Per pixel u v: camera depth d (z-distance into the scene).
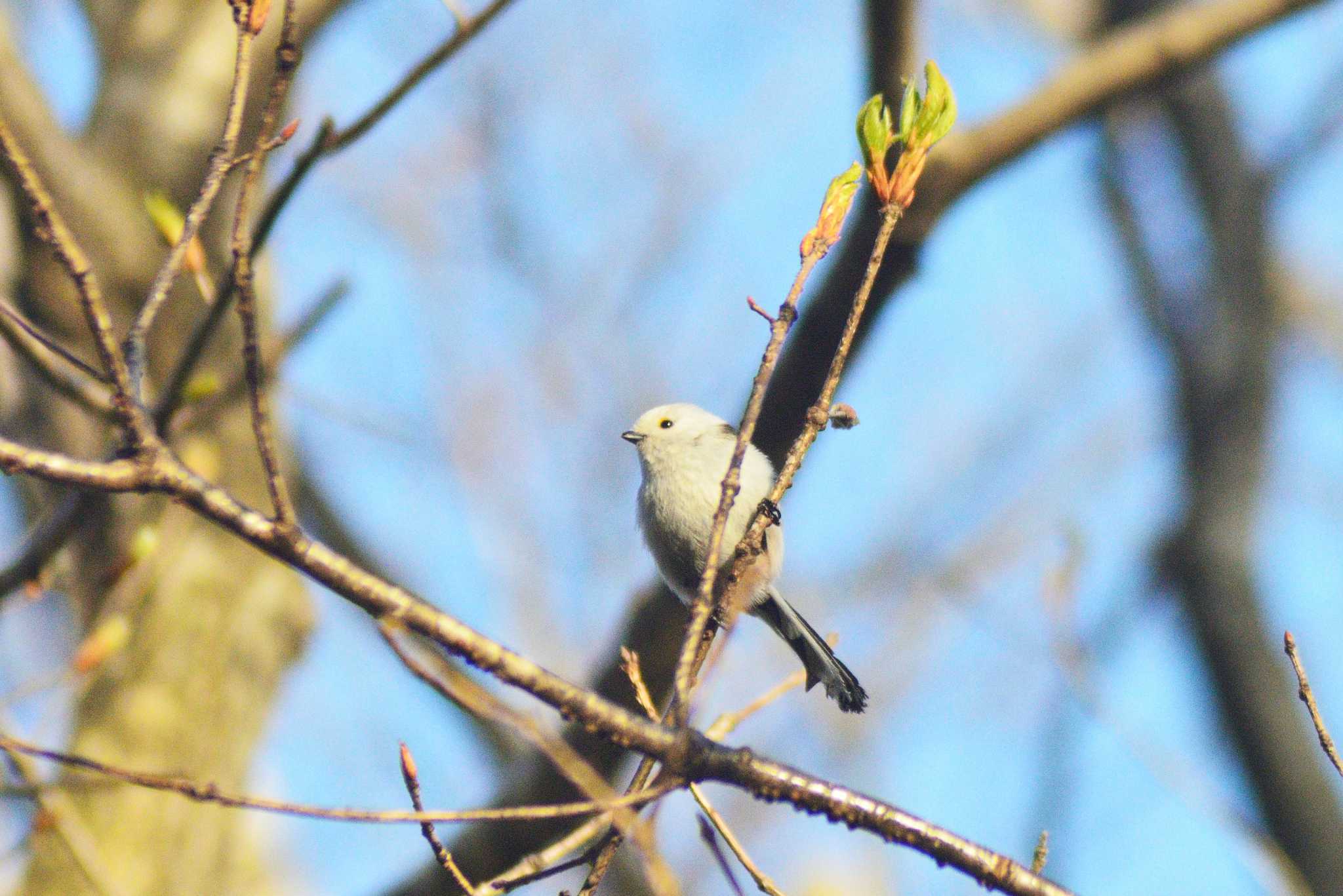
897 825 5.28
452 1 7.06
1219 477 12.28
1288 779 11.27
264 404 4.50
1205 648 11.82
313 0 11.14
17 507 10.88
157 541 7.90
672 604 9.53
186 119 10.88
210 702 10.70
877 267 5.96
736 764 5.16
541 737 4.82
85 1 11.98
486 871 9.25
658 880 4.60
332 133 6.88
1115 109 8.69
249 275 4.36
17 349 7.32
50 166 10.00
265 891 11.48
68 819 7.71
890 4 7.95
